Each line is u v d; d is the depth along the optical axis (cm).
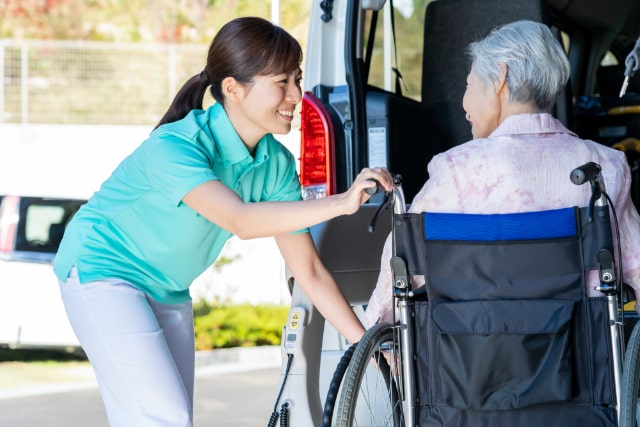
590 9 688
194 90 390
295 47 371
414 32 600
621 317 357
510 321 352
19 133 1672
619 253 356
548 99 375
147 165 364
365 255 489
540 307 352
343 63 547
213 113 378
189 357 392
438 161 370
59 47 2075
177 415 356
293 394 447
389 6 580
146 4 2372
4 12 2345
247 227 348
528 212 360
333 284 408
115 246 374
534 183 363
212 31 2361
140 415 356
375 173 338
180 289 388
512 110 375
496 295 359
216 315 1209
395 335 378
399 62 592
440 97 591
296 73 374
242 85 369
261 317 1219
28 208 934
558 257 356
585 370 356
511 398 353
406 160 563
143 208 371
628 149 646
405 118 563
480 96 380
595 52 718
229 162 378
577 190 364
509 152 365
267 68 366
